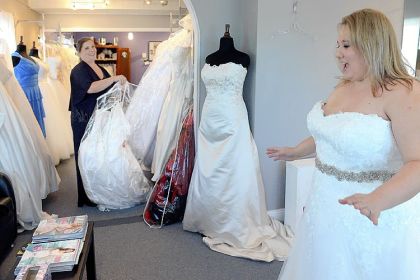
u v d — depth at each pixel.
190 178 2.96
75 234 1.86
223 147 2.59
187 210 2.77
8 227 2.23
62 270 1.62
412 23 2.98
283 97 2.88
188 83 3.27
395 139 1.12
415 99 1.08
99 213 3.21
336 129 1.19
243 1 2.94
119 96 3.32
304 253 1.40
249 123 2.93
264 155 2.93
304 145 1.60
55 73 4.91
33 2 5.20
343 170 1.24
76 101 3.23
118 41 6.02
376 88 1.16
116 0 5.44
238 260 2.41
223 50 2.67
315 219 1.33
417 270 1.20
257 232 2.61
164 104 3.88
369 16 1.16
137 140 4.23
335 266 1.27
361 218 1.21
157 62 4.18
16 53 3.83
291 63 2.84
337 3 2.85
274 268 2.31
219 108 2.57
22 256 1.67
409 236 1.20
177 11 5.64
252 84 2.85
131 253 2.50
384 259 1.21
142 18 5.98
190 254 2.49
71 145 5.24
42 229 1.89
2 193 2.30
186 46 3.36
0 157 2.68
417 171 1.01
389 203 0.99
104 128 3.18
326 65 2.92
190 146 2.97
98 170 3.11
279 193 3.03
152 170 4.16
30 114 3.34
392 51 1.14
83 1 5.31
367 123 1.14
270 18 2.73
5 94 2.85
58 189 3.83
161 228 2.89
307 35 2.83
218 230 2.63
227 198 2.58
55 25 5.79
